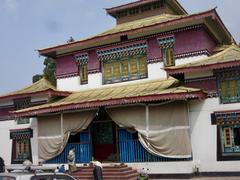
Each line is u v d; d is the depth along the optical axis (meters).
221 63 19.83
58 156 24.52
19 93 27.50
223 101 20.47
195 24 23.09
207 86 20.97
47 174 9.01
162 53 24.17
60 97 26.97
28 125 27.69
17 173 8.87
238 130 19.95
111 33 25.25
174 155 20.50
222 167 20.02
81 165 23.03
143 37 24.80
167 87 21.98
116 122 22.23
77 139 24.75
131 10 28.72
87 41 26.28
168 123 20.77
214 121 20.48
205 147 20.53
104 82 26.28
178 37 23.67
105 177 20.34
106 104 21.86
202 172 20.42
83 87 27.06
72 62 27.88
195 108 21.08
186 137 20.39
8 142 28.62
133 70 25.17
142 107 21.53
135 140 22.08
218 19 23.36
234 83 20.33
